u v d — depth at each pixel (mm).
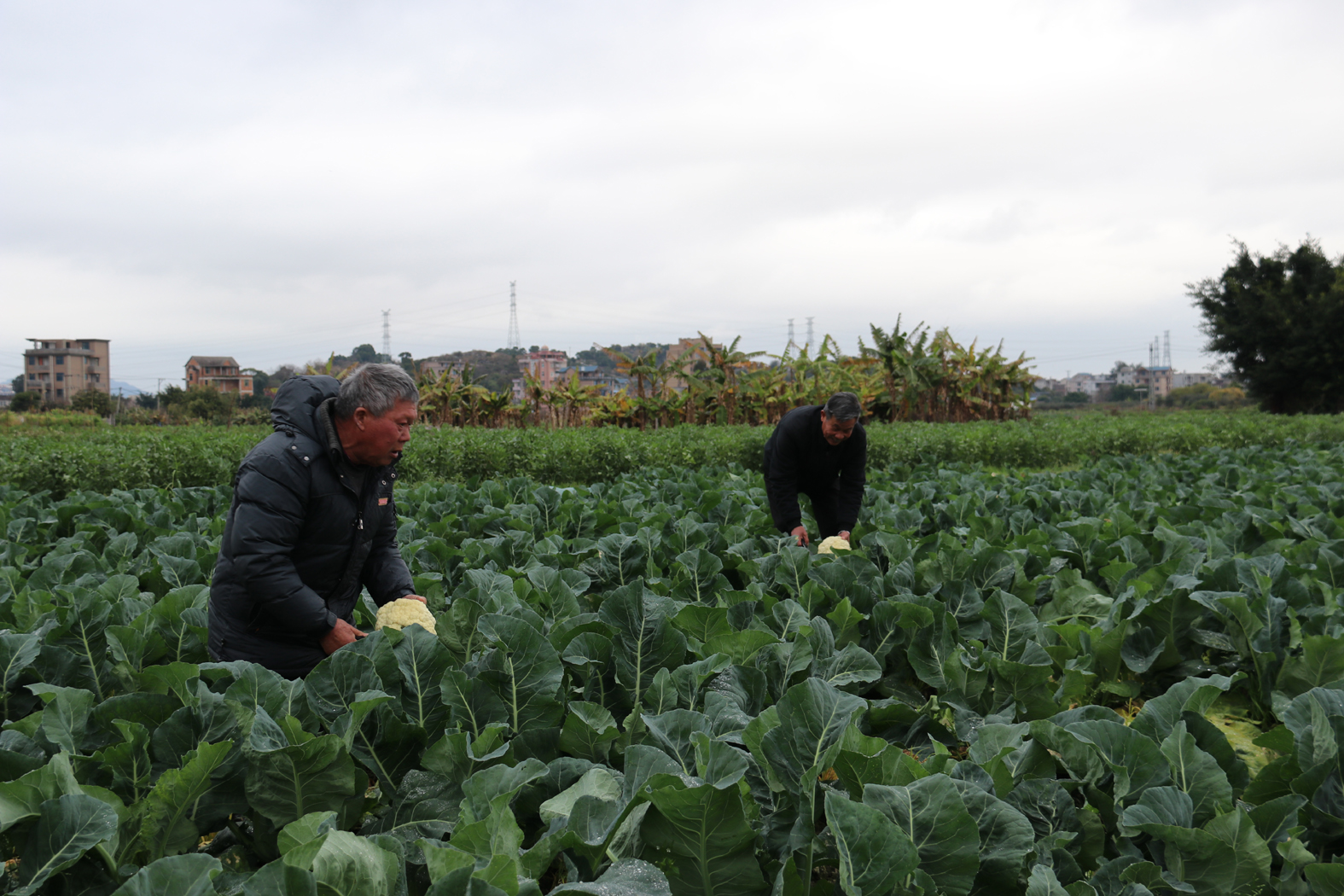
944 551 4676
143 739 2357
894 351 31250
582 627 3139
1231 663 4086
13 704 2959
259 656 3180
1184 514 6953
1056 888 1847
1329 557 4906
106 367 140500
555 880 2463
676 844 1987
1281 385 45469
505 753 2430
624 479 11984
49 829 1950
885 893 1819
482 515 6738
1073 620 4504
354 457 3227
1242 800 2557
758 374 32531
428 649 2820
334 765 2293
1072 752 2502
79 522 6562
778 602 3680
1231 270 48844
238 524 3029
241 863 2514
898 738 3076
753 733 2277
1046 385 154000
